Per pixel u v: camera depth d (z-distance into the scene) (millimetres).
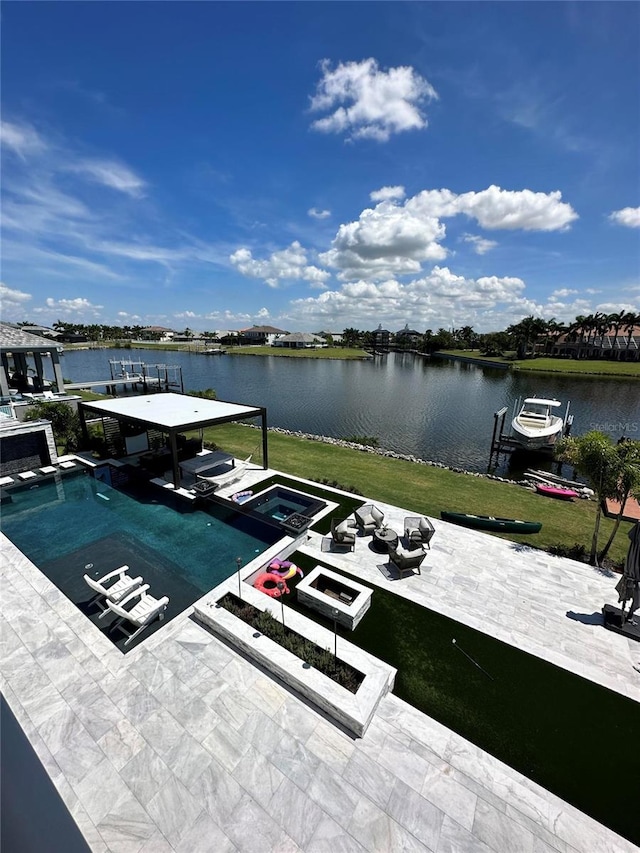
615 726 6016
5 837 1125
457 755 5477
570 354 93688
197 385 51562
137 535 10922
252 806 4746
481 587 9234
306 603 8445
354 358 100000
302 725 5738
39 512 12234
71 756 5219
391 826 4625
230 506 12586
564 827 4723
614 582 9617
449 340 126688
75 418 19297
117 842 4379
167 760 5203
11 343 21625
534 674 6879
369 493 15125
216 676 6461
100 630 7367
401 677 6730
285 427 31156
